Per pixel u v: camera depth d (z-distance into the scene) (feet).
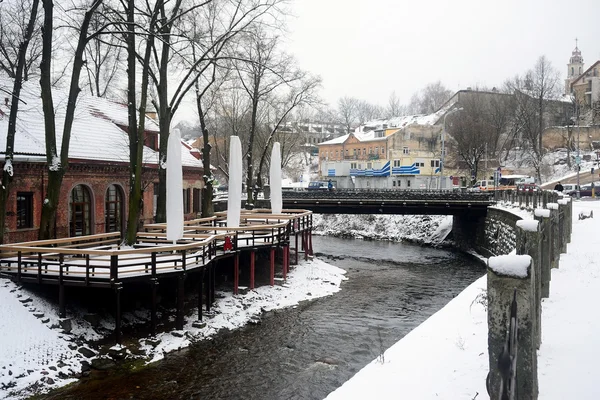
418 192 155.53
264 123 175.42
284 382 46.39
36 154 75.72
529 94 265.54
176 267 57.57
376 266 112.68
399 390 23.44
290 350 55.06
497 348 16.40
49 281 52.80
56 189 63.10
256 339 58.59
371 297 81.82
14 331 47.42
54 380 44.09
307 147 323.78
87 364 47.96
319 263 106.83
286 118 179.42
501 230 107.76
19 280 54.03
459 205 126.31
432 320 35.09
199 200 129.80
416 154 234.58
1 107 81.71
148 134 113.70
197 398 42.83
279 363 51.16
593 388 19.65
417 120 275.18
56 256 64.39
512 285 16.28
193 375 47.57
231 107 148.97
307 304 75.92
